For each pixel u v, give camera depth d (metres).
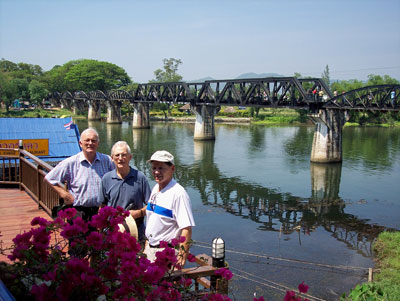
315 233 22.08
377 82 124.00
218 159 47.50
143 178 5.49
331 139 44.00
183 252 4.10
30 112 115.38
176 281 4.14
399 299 12.66
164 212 4.52
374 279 15.66
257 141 64.94
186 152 52.84
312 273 16.39
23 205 10.14
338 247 19.86
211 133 66.06
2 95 110.44
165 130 84.12
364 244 20.33
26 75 150.00
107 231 3.70
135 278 3.12
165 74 170.00
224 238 21.09
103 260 3.42
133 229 4.93
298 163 44.88
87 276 2.99
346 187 33.56
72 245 3.49
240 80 54.12
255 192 31.89
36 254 3.34
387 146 58.38
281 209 27.12
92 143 6.05
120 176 5.45
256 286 14.94
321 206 27.77
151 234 4.61
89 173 6.13
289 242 20.56
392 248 19.22
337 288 14.98
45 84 149.38
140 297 3.20
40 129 27.86
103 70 140.75
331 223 23.95
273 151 53.84
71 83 144.25
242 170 40.88
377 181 35.84
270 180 36.25
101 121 110.88
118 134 74.94
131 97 92.75
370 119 93.69
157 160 4.48
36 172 10.00
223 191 32.19
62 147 26.75
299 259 18.16
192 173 39.31
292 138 69.25
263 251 19.16
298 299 3.83
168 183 4.61
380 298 10.26
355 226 23.42
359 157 48.78
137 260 3.43
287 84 46.78
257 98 51.34
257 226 23.25
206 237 21.27
